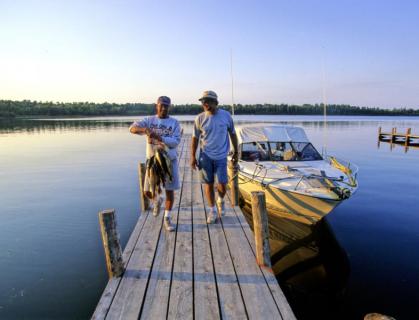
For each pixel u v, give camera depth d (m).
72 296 4.37
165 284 2.92
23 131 39.94
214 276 3.06
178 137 3.92
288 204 6.13
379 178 12.45
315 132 37.84
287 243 6.05
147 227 4.36
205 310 2.53
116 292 2.78
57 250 5.89
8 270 5.11
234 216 4.80
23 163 16.30
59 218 7.76
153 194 4.02
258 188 6.45
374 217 7.67
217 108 4.20
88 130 42.56
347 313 4.01
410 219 7.50
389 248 5.88
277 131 7.87
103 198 9.70
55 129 44.41
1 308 4.08
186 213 4.98
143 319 2.42
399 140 25.70
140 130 3.76
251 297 2.72
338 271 5.04
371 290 4.49
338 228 6.95
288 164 7.03
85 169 14.78
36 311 4.02
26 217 7.83
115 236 3.00
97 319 2.41
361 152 20.44
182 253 3.55
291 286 4.64
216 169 4.27
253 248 3.69
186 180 7.71
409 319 3.87
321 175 6.22
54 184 11.65
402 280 4.74
